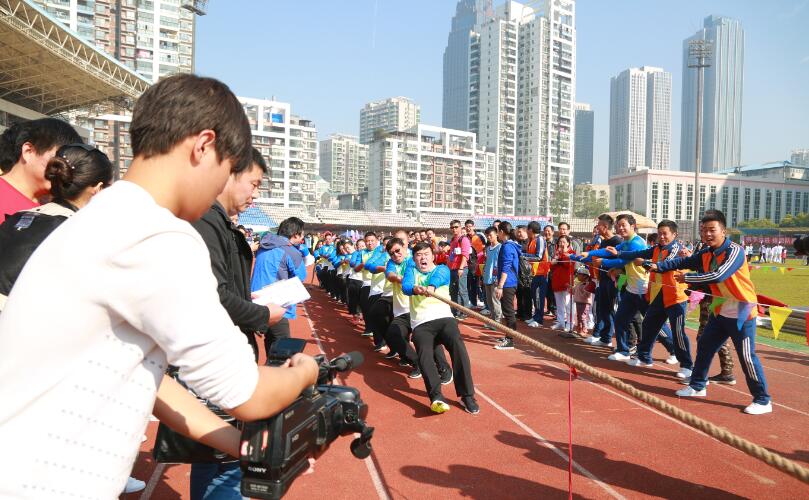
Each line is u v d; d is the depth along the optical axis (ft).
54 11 234.38
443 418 16.06
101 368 3.11
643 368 22.50
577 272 29.27
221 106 3.67
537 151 434.30
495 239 29.71
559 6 447.83
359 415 5.02
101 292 3.02
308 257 31.60
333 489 11.37
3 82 96.02
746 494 11.47
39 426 3.02
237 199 8.39
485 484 11.74
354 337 29.30
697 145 120.88
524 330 31.19
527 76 445.37
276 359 4.83
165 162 3.54
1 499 2.93
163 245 3.12
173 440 5.58
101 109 117.70
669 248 20.84
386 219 219.00
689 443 14.25
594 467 12.69
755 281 73.61
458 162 409.08
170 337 3.11
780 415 16.75
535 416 16.31
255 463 3.80
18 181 8.09
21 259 6.26
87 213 3.23
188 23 266.77
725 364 20.40
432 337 16.90
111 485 3.19
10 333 3.05
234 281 8.48
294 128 341.82
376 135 395.14
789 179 408.46
